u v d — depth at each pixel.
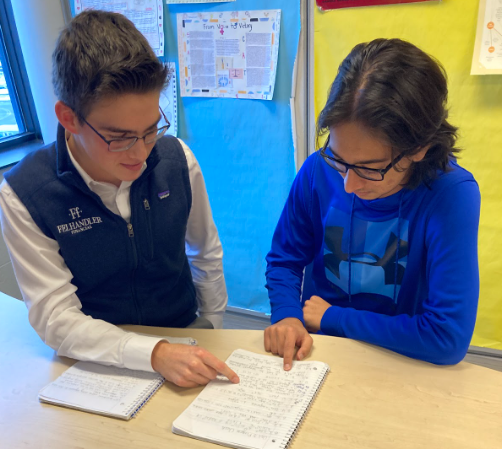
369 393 0.88
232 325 2.38
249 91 1.99
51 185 1.01
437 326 0.95
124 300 1.16
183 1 1.96
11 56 2.32
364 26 1.72
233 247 2.31
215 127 2.12
